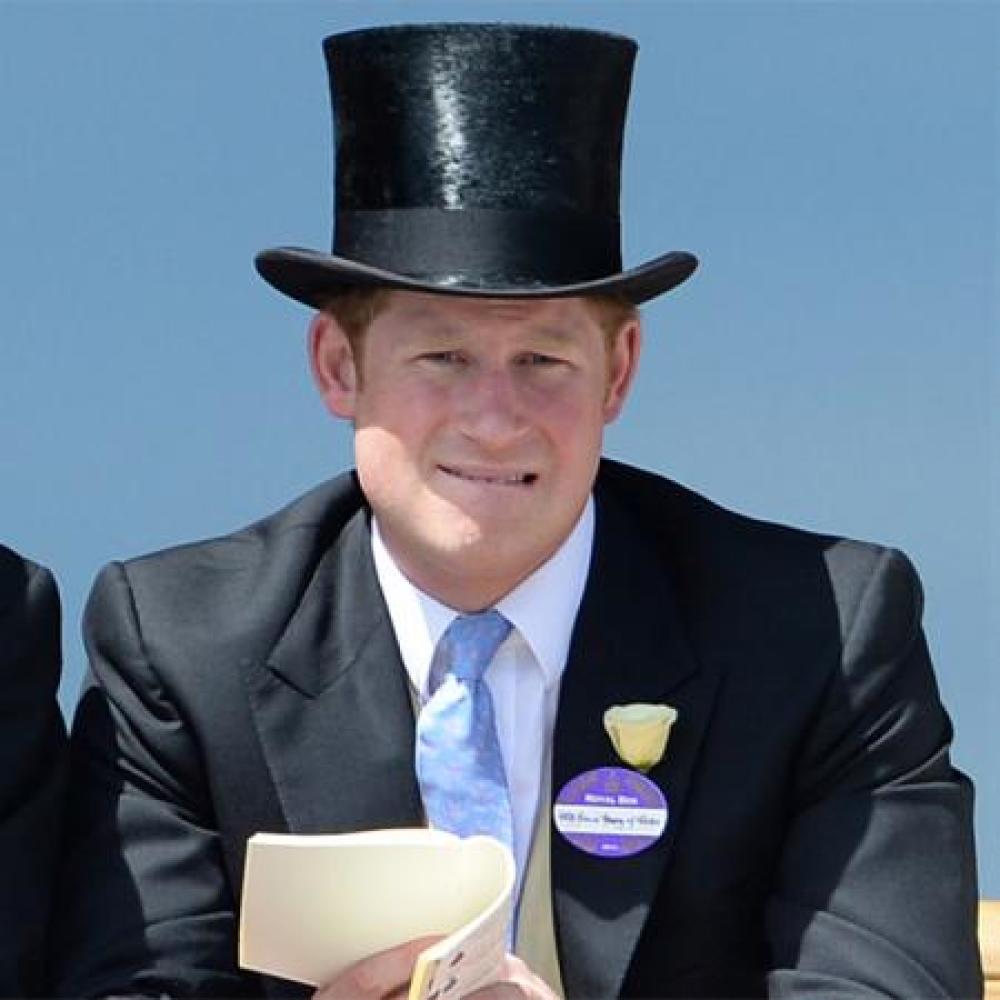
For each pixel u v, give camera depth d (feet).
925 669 33.96
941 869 33.22
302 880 30.58
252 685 33.27
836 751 33.40
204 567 34.09
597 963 32.68
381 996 30.94
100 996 32.78
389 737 33.17
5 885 33.01
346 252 32.81
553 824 33.04
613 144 32.86
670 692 33.30
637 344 33.17
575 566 33.65
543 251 32.22
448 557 32.50
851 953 32.68
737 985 33.30
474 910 30.86
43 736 33.45
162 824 33.35
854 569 33.91
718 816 33.09
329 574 33.88
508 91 32.27
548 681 33.42
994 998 35.60
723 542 34.12
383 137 32.48
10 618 33.40
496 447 32.12
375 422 32.50
